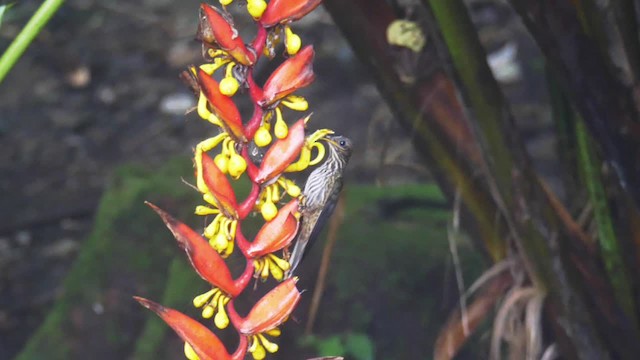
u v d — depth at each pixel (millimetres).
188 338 2477
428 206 5246
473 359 4160
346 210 5105
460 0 2740
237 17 8055
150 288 5180
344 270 4820
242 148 2488
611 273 2867
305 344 4645
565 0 2725
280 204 2635
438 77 2822
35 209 7613
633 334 2863
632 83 2779
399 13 2867
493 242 2859
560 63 2748
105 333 5160
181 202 5348
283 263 2498
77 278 5305
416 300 4781
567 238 2846
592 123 2766
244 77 2482
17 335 6430
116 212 5414
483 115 2773
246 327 2488
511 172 2787
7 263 7078
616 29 2811
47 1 2584
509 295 2852
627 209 2846
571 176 2979
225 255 2490
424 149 2844
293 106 2496
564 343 2861
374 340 4723
